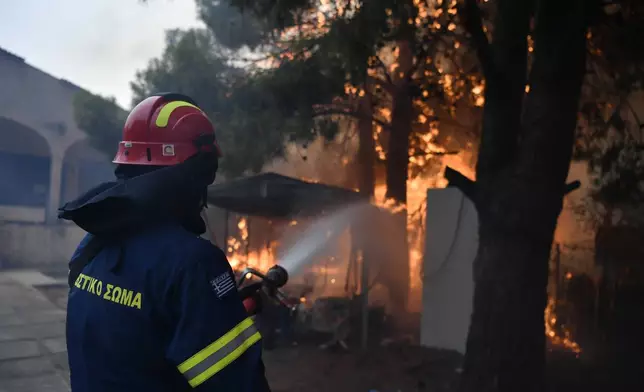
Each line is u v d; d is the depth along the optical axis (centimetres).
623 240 998
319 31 795
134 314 125
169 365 126
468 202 773
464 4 484
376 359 749
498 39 497
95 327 131
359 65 612
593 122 857
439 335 791
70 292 147
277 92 848
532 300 462
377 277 1012
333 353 794
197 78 973
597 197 962
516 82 483
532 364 458
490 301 472
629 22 643
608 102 896
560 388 629
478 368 473
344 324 877
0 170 1864
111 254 135
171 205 136
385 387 627
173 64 1002
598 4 451
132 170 148
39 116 1791
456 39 858
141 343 125
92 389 130
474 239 765
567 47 453
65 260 1808
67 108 1850
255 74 929
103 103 1259
